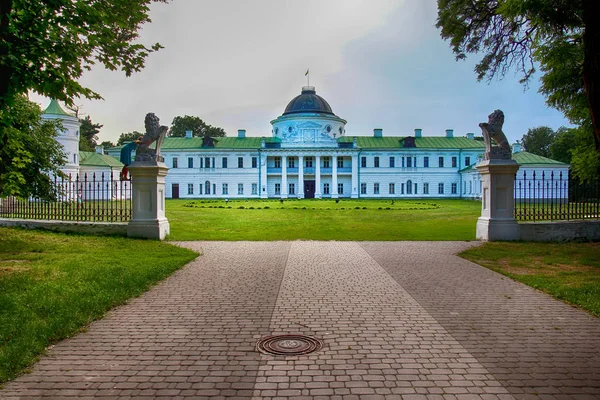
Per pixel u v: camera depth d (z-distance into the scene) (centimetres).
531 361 551
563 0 1306
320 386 482
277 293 888
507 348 594
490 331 662
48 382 496
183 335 645
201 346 602
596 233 1645
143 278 966
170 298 851
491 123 1645
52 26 984
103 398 459
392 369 526
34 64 941
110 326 687
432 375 509
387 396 461
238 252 1420
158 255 1284
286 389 476
